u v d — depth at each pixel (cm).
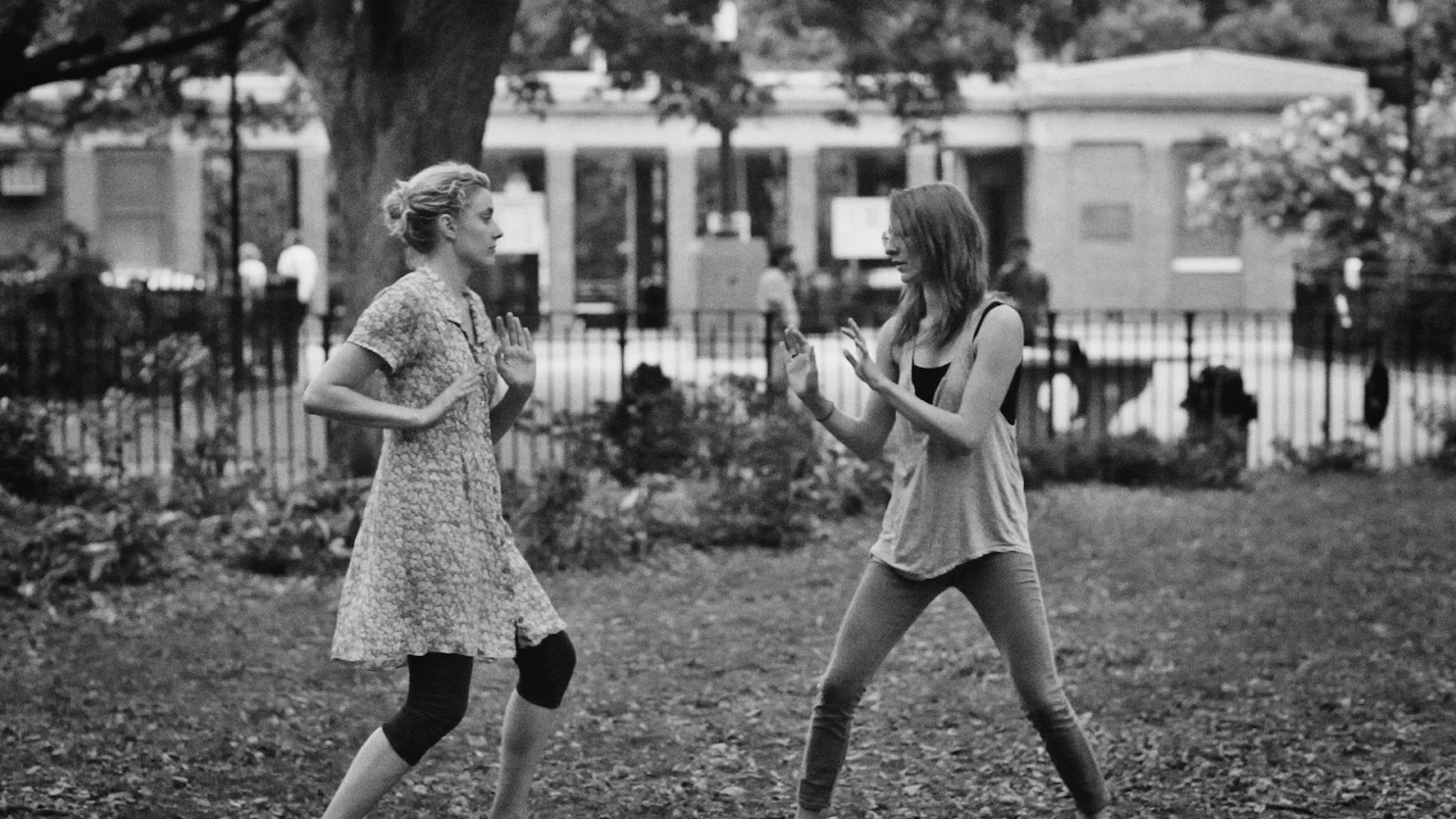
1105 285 3978
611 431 1467
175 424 1373
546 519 1149
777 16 1850
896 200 548
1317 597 1033
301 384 2370
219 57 1823
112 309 1991
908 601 544
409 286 519
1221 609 1002
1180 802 630
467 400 522
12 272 2342
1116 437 1594
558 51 1883
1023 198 4084
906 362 554
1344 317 2688
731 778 668
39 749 684
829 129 3950
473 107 1281
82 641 899
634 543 1178
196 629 940
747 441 1298
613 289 4825
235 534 1152
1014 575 535
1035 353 1931
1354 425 1683
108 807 611
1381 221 3052
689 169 3900
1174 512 1377
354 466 1325
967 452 527
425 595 508
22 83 1501
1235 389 1627
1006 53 1808
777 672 856
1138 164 3975
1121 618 981
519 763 534
